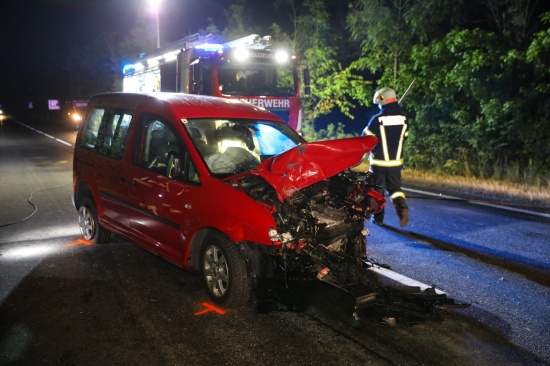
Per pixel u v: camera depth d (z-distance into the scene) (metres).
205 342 3.60
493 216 7.46
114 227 5.43
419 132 14.48
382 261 5.38
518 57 11.24
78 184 6.06
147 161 5.01
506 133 12.23
